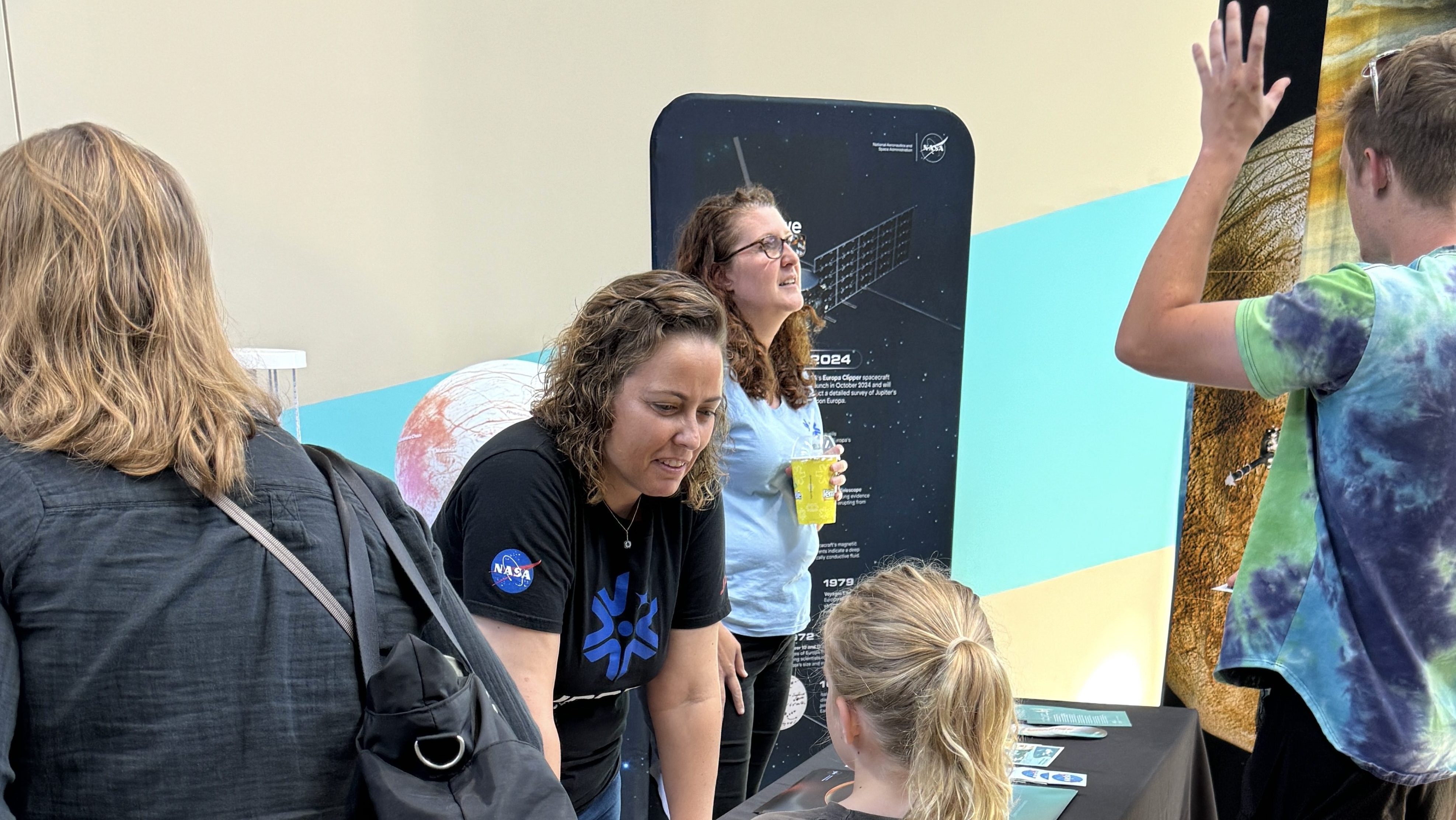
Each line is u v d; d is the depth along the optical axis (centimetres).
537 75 282
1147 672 363
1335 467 118
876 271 254
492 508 122
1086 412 341
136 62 254
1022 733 163
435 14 272
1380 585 115
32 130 249
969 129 309
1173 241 128
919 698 110
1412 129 117
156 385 68
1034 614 347
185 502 67
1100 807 133
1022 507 340
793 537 206
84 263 66
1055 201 326
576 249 291
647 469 125
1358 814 120
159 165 73
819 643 265
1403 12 227
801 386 215
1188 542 300
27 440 64
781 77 299
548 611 122
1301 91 253
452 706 70
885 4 303
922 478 268
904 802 113
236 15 259
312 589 70
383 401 281
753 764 219
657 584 139
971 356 327
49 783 61
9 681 58
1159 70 328
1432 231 119
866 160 249
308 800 67
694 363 121
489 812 67
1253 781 131
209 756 64
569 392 126
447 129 277
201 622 65
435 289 282
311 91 266
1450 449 111
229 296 264
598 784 147
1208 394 289
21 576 61
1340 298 113
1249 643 127
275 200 266
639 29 287
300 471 75
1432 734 114
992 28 312
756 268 195
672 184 237
